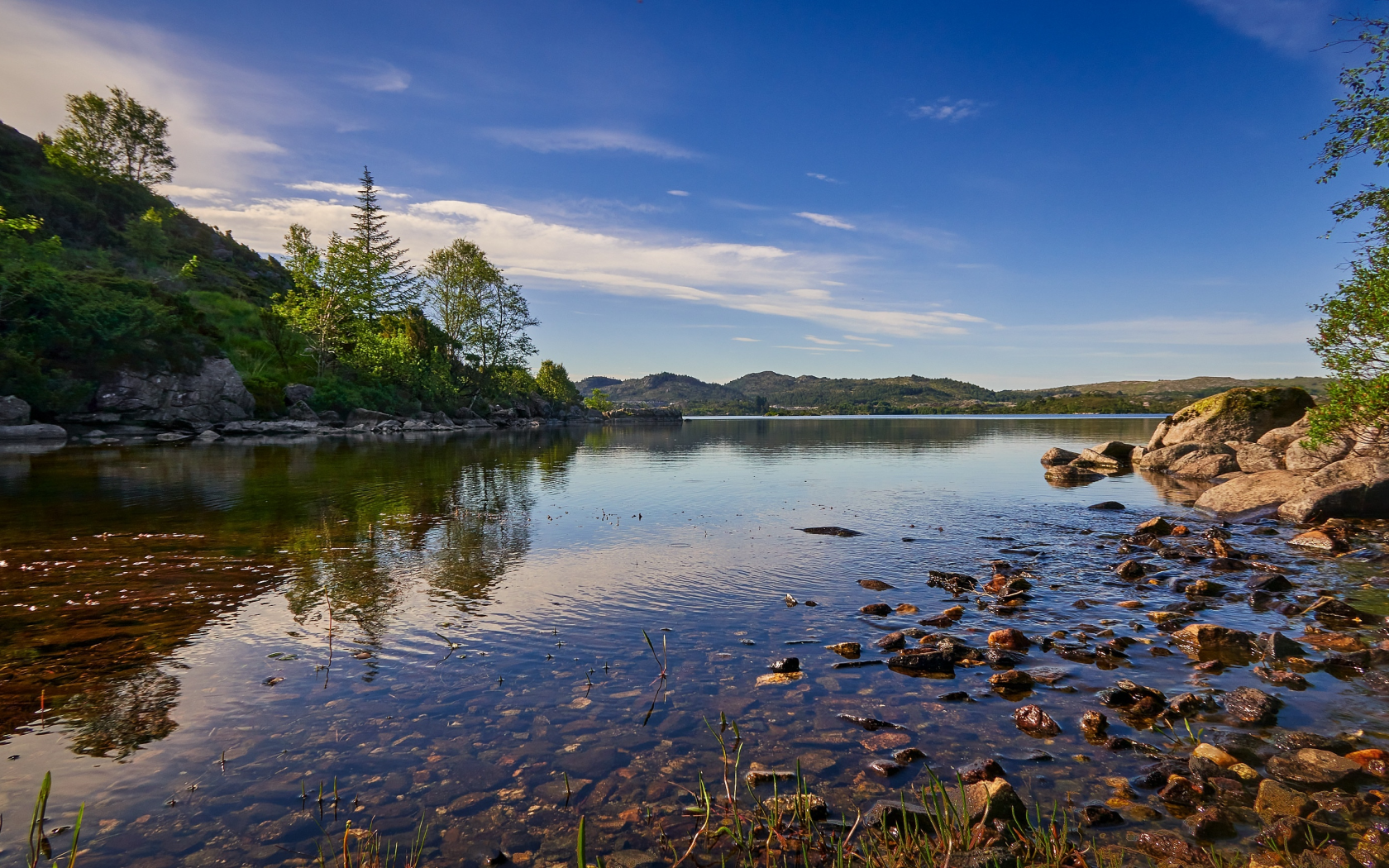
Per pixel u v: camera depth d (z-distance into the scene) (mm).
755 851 4211
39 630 8406
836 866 4023
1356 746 5383
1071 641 8172
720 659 7625
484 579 11195
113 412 49375
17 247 55906
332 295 75750
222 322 74875
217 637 8219
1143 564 12336
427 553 13141
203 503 18875
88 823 4453
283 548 13367
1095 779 5055
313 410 67125
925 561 12695
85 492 20625
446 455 38656
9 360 44156
